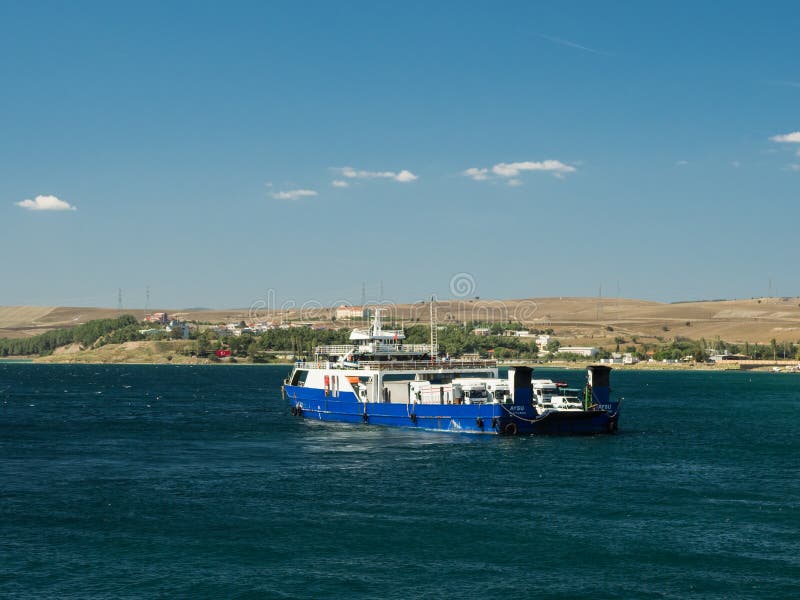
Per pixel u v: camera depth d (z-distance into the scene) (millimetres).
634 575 55625
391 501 75438
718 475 88438
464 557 59219
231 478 86688
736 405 194000
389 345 139375
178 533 65188
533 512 71250
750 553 59969
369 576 55469
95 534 64938
